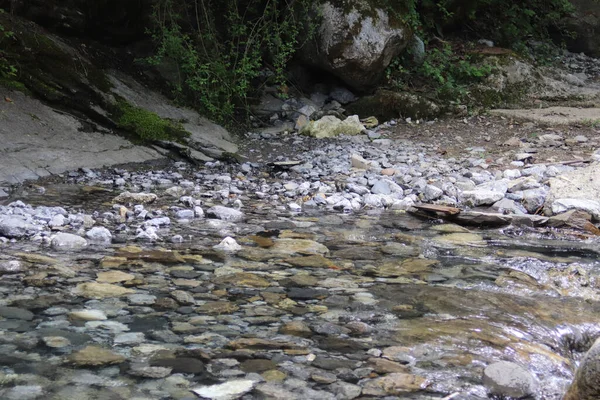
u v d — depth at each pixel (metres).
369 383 2.65
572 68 12.45
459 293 3.71
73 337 2.94
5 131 6.40
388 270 4.11
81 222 4.81
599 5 13.55
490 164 7.38
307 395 2.54
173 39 8.17
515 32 12.01
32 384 2.53
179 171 6.96
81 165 6.50
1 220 4.45
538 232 5.30
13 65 7.11
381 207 5.97
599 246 4.92
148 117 7.55
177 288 3.61
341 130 8.93
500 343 3.07
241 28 8.79
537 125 9.21
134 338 2.96
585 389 2.46
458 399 2.56
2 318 3.10
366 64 9.40
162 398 2.47
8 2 7.45
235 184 6.54
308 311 3.36
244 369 2.72
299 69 9.98
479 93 10.16
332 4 9.30
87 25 8.27
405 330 3.17
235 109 9.09
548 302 3.66
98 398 2.45
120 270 3.86
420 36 10.80
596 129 8.85
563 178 6.29
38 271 3.76
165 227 4.89
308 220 5.35
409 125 9.44
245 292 3.60
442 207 5.63
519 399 2.61
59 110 7.20
